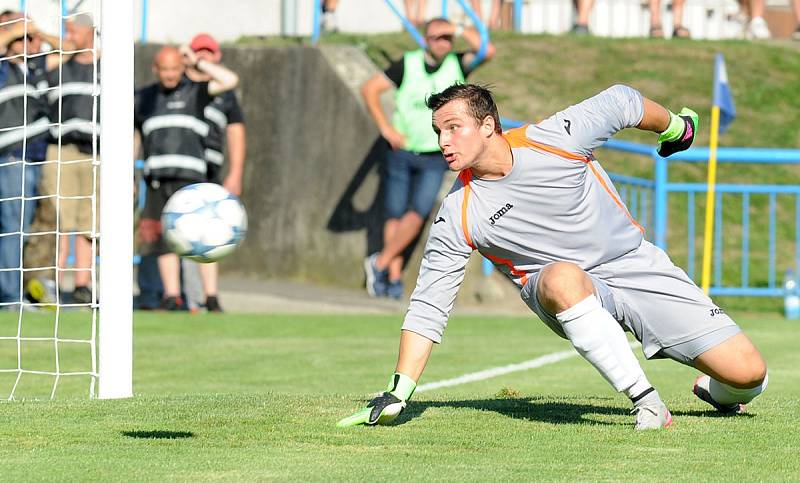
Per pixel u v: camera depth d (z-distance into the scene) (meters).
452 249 18.89
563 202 18.45
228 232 18.09
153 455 16.36
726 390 20.06
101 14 24.20
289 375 31.84
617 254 19.27
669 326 19.50
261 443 17.28
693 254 52.25
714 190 49.38
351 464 15.76
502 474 15.05
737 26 81.06
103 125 23.89
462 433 18.08
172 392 28.50
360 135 55.62
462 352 36.84
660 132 19.64
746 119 64.75
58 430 18.22
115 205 23.78
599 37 71.25
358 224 55.34
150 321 42.62
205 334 39.97
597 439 17.59
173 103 43.84
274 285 55.50
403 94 49.59
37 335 38.22
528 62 67.62
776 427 18.75
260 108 58.34
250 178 58.12
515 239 18.73
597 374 31.92
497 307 51.66
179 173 43.81
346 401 21.34
